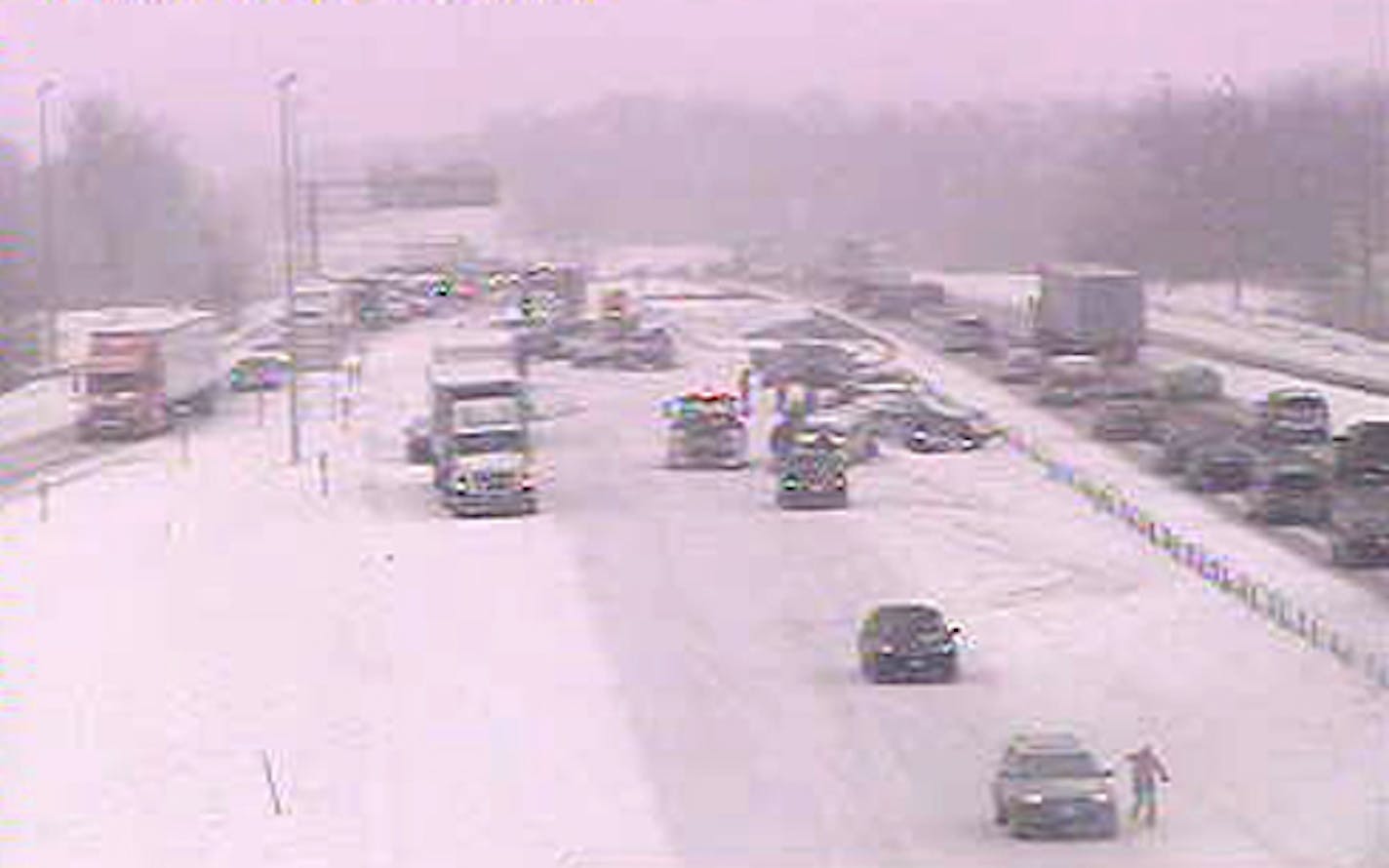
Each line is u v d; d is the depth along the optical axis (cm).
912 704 4631
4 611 5778
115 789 4078
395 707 4662
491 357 8575
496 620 5538
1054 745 3844
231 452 9119
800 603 5738
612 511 7281
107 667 5081
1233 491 7369
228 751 4331
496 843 3684
